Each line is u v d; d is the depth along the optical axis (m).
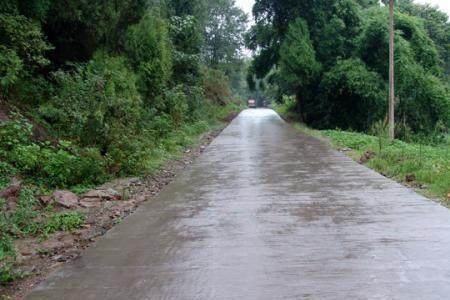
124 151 10.92
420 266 4.88
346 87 25.55
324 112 28.08
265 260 5.14
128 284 4.61
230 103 52.62
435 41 37.09
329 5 28.17
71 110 10.73
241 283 4.54
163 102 18.44
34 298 4.37
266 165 12.35
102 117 10.66
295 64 26.89
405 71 24.44
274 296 4.23
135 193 9.23
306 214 7.10
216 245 5.72
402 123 24.09
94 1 13.27
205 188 9.38
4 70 10.24
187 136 18.59
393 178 10.48
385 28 25.36
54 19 12.66
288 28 28.33
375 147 14.17
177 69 24.50
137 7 15.84
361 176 10.46
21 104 11.17
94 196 8.56
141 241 5.99
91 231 6.75
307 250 5.43
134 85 14.25
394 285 4.40
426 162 10.91
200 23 29.73
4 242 5.70
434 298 4.12
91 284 4.64
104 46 14.92
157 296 4.31
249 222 6.72
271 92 51.50
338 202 7.88
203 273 4.84
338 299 4.12
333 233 6.08
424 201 7.88
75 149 10.02
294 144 17.62
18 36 10.33
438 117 24.92
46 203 7.97
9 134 8.95
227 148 16.78
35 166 9.15
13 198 7.57
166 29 19.42
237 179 10.34
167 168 12.30
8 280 4.93
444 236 5.89
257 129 26.23
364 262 5.01
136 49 16.00
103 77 12.06
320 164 12.36
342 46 27.61
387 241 5.71
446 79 33.84
